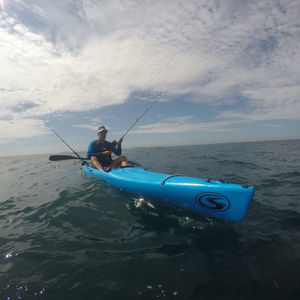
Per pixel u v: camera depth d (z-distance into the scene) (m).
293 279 1.47
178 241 2.08
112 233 2.34
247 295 1.36
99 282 1.56
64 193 4.11
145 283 1.53
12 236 2.41
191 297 1.38
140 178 3.58
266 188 3.90
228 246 1.94
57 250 2.04
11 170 9.89
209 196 2.54
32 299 1.43
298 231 2.14
